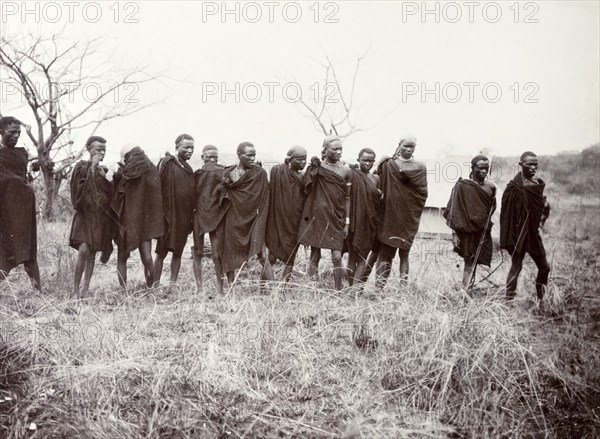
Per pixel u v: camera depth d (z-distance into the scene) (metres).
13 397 4.55
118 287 7.45
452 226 7.14
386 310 5.66
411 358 5.02
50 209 12.16
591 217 11.79
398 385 4.86
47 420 4.29
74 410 4.37
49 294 7.02
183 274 8.21
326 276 7.89
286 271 7.26
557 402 4.81
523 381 4.96
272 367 5.03
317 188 7.16
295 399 4.68
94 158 7.00
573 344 5.45
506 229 6.97
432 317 5.35
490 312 5.54
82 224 6.95
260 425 4.34
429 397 4.67
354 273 7.43
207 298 6.80
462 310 5.50
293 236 7.27
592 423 4.55
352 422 4.28
